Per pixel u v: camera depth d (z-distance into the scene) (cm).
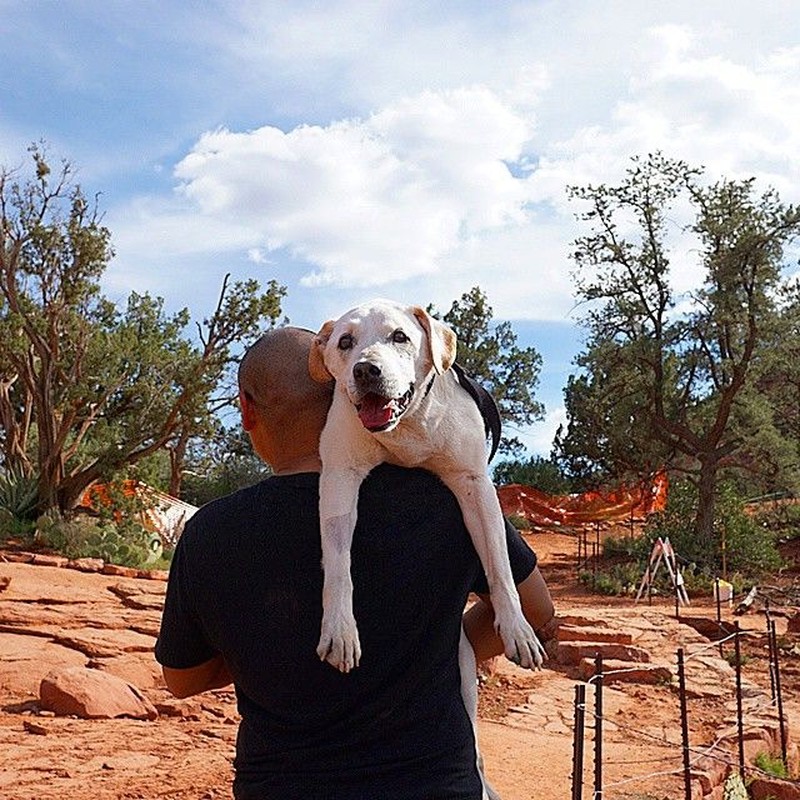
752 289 3384
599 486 4853
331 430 268
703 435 3597
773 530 3734
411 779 245
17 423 3191
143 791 791
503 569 270
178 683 289
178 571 273
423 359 293
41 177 2998
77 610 1625
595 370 3694
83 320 3028
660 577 2970
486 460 280
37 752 896
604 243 3616
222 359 3141
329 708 247
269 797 250
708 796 938
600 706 783
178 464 4416
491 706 1333
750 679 1628
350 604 248
